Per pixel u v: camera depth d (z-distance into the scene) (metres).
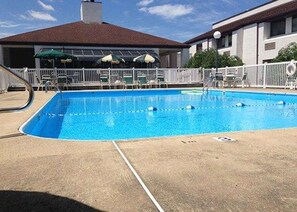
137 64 25.83
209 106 12.26
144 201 2.42
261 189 2.64
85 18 30.58
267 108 11.38
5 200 2.45
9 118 6.79
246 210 2.26
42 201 2.42
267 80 18.23
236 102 13.63
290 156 3.65
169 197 2.49
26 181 2.88
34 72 19.17
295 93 12.83
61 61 23.23
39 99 11.75
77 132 7.37
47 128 7.91
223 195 2.52
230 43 31.86
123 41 25.80
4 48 24.50
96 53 23.58
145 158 3.61
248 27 27.92
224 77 20.66
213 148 4.05
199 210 2.26
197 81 22.58
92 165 3.35
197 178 2.92
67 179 2.92
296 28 22.95
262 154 3.74
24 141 4.55
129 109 11.60
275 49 24.59
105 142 4.48
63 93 16.88
